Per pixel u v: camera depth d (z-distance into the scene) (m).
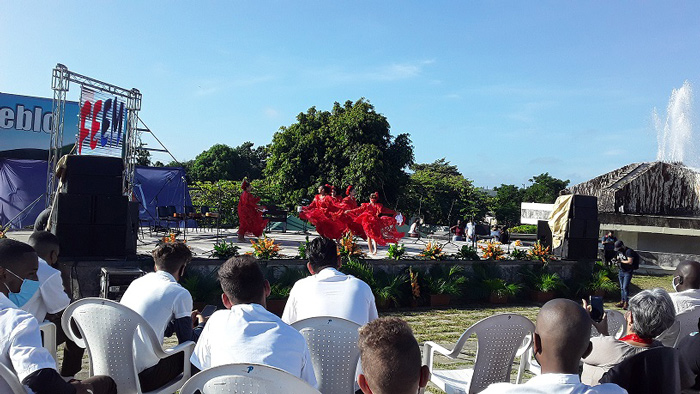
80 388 2.91
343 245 10.76
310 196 28.59
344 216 11.56
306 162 29.55
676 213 19.42
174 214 14.54
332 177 28.53
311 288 3.85
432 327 8.63
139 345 3.66
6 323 2.53
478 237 21.55
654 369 2.85
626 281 11.93
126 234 9.21
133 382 3.58
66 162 8.29
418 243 17.08
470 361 6.57
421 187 35.12
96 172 8.41
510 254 12.64
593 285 12.48
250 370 2.52
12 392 2.34
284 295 8.99
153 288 3.79
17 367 2.44
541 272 12.23
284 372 2.51
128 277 7.42
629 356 2.96
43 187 18.98
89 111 13.12
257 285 3.12
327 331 3.39
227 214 23.47
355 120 28.66
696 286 4.51
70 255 8.30
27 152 19.27
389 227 11.84
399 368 1.92
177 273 4.11
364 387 2.08
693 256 16.38
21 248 3.20
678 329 4.01
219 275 3.17
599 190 19.20
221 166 49.84
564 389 2.22
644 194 19.16
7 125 18.94
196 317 4.49
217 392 2.56
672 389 2.82
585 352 2.41
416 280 10.52
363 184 27.58
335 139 28.83
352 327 3.38
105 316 3.54
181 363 3.86
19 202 18.55
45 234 4.40
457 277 11.30
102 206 8.43
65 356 4.66
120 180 8.58
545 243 13.89
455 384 4.13
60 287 3.86
